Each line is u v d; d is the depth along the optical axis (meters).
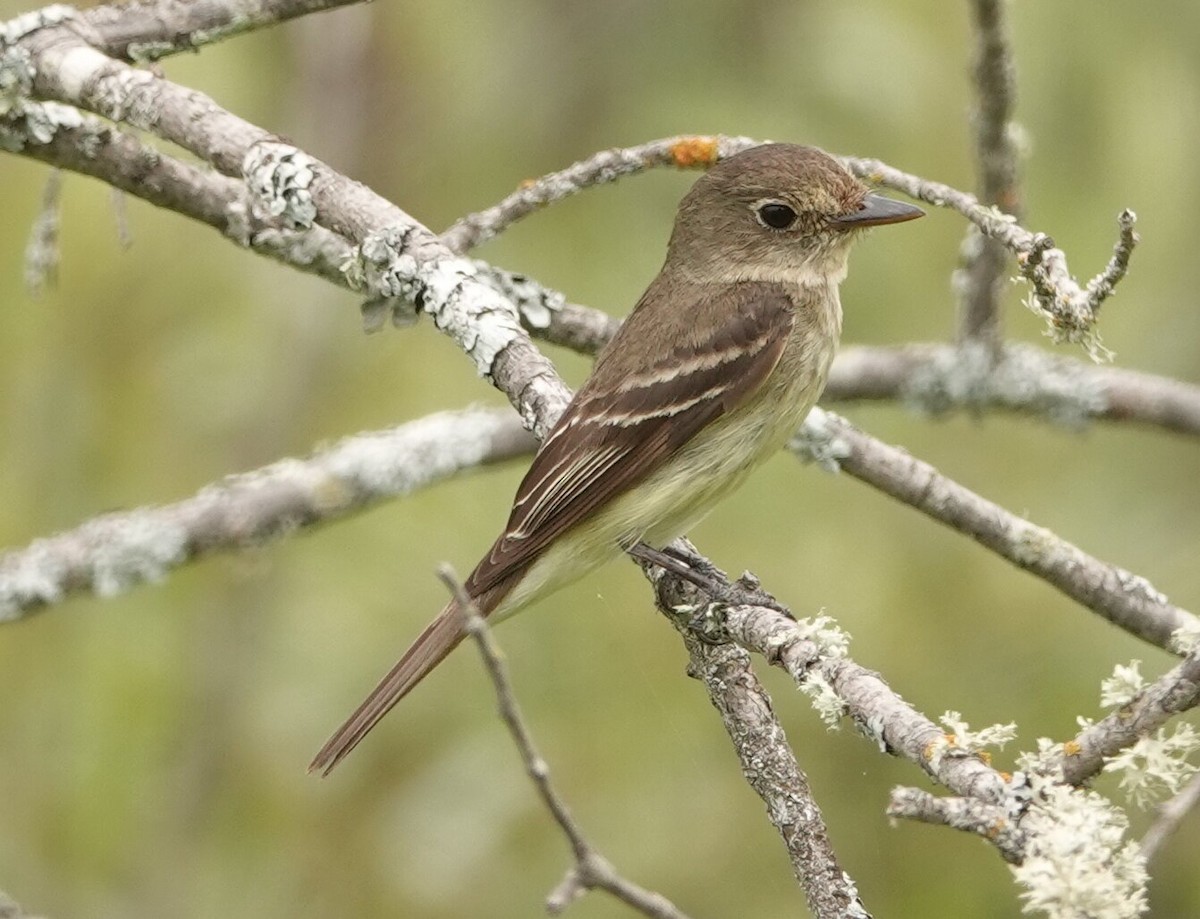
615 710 11.91
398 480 10.95
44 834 12.10
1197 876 11.41
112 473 12.43
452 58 13.49
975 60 9.84
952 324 12.74
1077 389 11.21
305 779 12.30
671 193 12.93
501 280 9.98
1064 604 11.88
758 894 11.51
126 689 12.20
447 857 11.94
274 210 8.83
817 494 12.31
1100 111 12.12
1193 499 12.88
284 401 12.96
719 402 9.65
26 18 9.27
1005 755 11.62
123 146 9.38
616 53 13.21
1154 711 6.23
